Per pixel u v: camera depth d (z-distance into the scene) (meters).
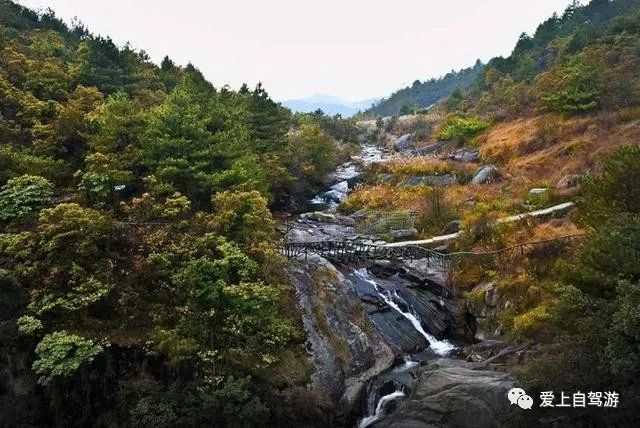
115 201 18.88
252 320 14.28
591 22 77.00
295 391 13.84
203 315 14.18
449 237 25.22
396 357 17.39
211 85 36.88
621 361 8.83
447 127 52.34
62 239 14.98
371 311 18.89
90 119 21.25
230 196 17.48
